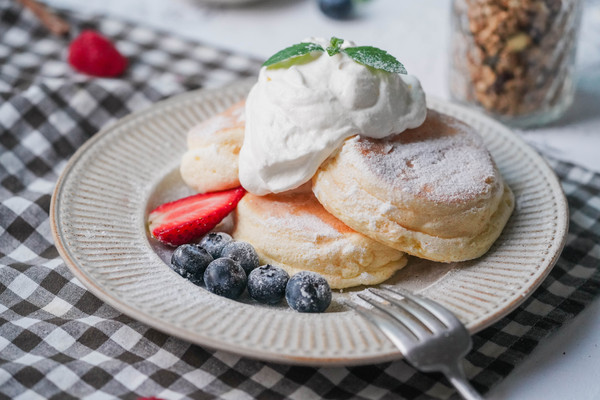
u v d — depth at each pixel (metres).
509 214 0.46
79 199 0.47
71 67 0.63
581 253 0.48
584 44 0.66
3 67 0.62
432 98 0.54
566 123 0.59
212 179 0.48
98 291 0.41
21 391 0.39
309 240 0.44
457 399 0.40
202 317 0.40
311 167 0.44
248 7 0.71
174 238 0.46
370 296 0.42
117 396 0.39
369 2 0.72
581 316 0.44
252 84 0.56
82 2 0.71
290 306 0.42
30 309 0.44
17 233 0.48
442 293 0.42
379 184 0.42
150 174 0.50
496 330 0.43
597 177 0.52
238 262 0.44
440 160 0.44
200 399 0.39
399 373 0.41
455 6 0.57
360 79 0.44
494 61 0.56
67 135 0.55
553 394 0.40
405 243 0.43
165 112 0.53
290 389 0.40
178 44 0.66
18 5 0.67
